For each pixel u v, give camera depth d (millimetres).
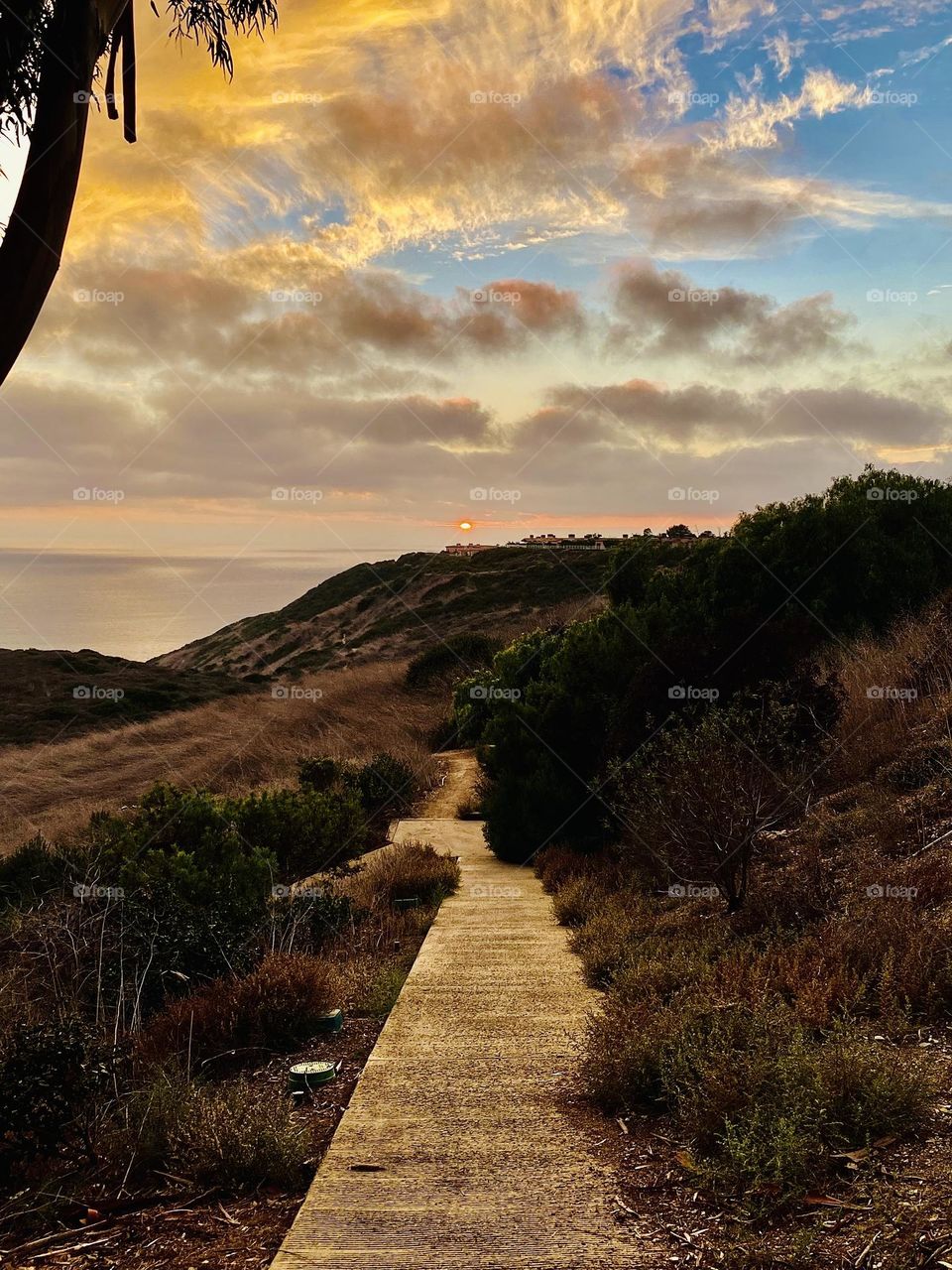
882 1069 3459
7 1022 5168
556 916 8555
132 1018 5914
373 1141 3664
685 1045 3943
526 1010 5547
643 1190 3170
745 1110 3303
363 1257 2742
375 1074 4469
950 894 5785
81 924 6660
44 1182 3693
